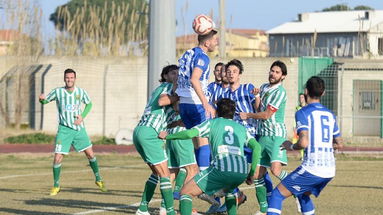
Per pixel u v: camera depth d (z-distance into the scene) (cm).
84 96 3747
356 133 8656
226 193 2431
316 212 2881
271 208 2227
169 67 2662
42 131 8594
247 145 2316
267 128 2841
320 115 2209
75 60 8719
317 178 2184
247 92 2944
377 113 8531
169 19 4481
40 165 5550
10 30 8862
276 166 2803
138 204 3172
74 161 5894
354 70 8519
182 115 2623
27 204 3189
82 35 9469
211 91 3038
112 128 8656
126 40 9525
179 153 2761
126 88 8650
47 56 8806
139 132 2623
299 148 2194
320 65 8469
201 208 3030
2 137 8144
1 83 8825
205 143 2828
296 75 8362
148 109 2648
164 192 2595
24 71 8781
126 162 5788
